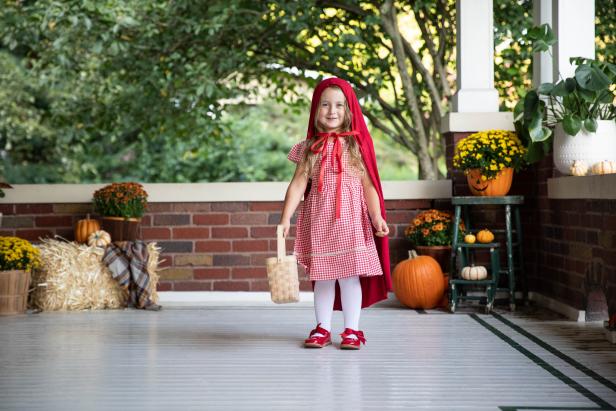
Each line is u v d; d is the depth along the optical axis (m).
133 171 13.49
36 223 6.02
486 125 5.87
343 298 4.10
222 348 4.07
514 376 3.40
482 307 5.60
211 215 5.99
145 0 7.61
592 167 4.88
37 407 2.92
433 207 6.01
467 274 5.38
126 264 5.55
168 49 7.64
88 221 5.79
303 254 4.05
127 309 5.54
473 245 5.40
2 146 13.47
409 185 5.97
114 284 5.58
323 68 8.01
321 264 3.94
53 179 13.50
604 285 4.39
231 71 7.85
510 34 7.51
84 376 3.43
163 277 5.99
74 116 8.99
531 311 5.38
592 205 4.59
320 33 8.22
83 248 5.55
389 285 4.21
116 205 5.61
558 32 5.16
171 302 5.94
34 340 4.33
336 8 7.62
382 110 8.55
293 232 6.00
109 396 3.08
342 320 4.97
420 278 5.41
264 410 2.87
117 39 7.54
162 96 8.15
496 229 5.85
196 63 7.63
